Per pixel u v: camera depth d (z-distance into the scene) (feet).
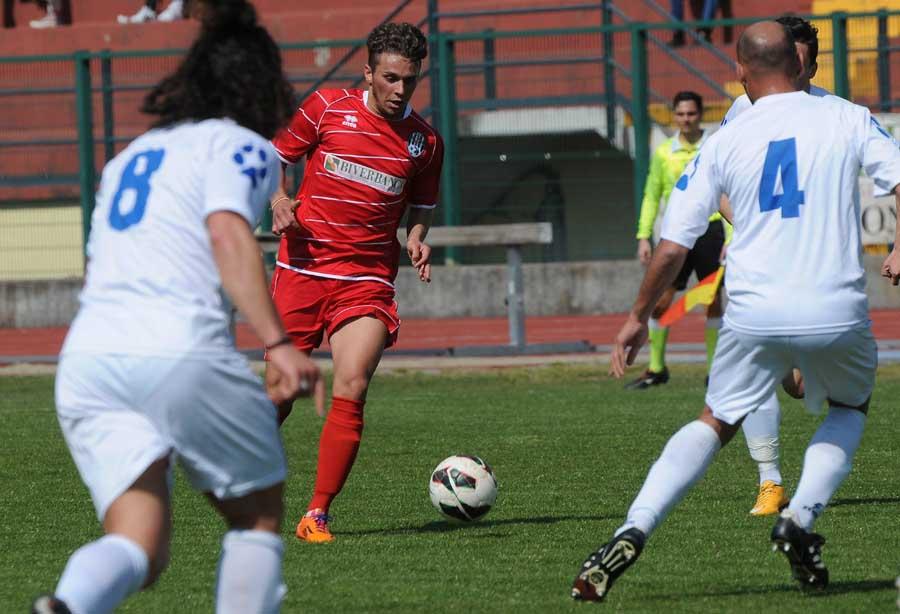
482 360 164.04
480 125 224.94
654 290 54.49
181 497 81.92
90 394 39.29
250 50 42.24
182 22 281.13
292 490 84.89
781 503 73.46
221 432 39.70
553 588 56.24
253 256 38.99
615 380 148.36
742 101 69.67
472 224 224.53
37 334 228.84
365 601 54.19
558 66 234.99
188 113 41.78
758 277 52.85
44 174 248.11
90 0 302.66
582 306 222.28
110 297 39.88
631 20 260.21
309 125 72.02
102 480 38.93
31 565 62.69
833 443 54.13
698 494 80.18
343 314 70.64
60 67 272.10
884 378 143.74
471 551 64.85
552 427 111.75
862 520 70.79
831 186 52.60
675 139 134.51
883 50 207.41
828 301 52.01
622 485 84.02
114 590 37.60
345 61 229.25
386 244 72.64
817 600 52.90
